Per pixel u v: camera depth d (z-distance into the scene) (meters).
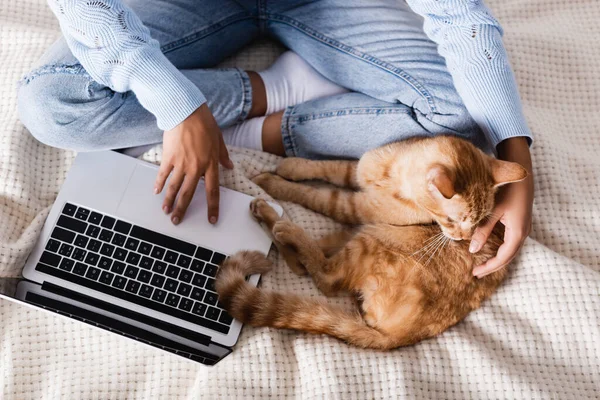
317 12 1.58
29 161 1.51
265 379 1.36
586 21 1.88
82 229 1.39
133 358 1.41
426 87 1.47
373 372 1.37
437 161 1.39
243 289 1.34
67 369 1.39
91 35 1.21
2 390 1.36
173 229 1.40
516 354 1.44
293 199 1.58
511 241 1.37
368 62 1.53
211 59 1.64
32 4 1.72
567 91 1.78
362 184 1.57
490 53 1.38
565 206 1.59
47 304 1.29
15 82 1.58
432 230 1.55
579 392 1.40
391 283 1.47
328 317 1.40
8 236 1.43
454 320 1.46
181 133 1.28
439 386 1.39
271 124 1.60
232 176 1.50
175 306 1.36
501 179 1.33
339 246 1.56
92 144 1.43
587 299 1.45
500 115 1.38
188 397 1.37
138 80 1.24
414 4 1.41
